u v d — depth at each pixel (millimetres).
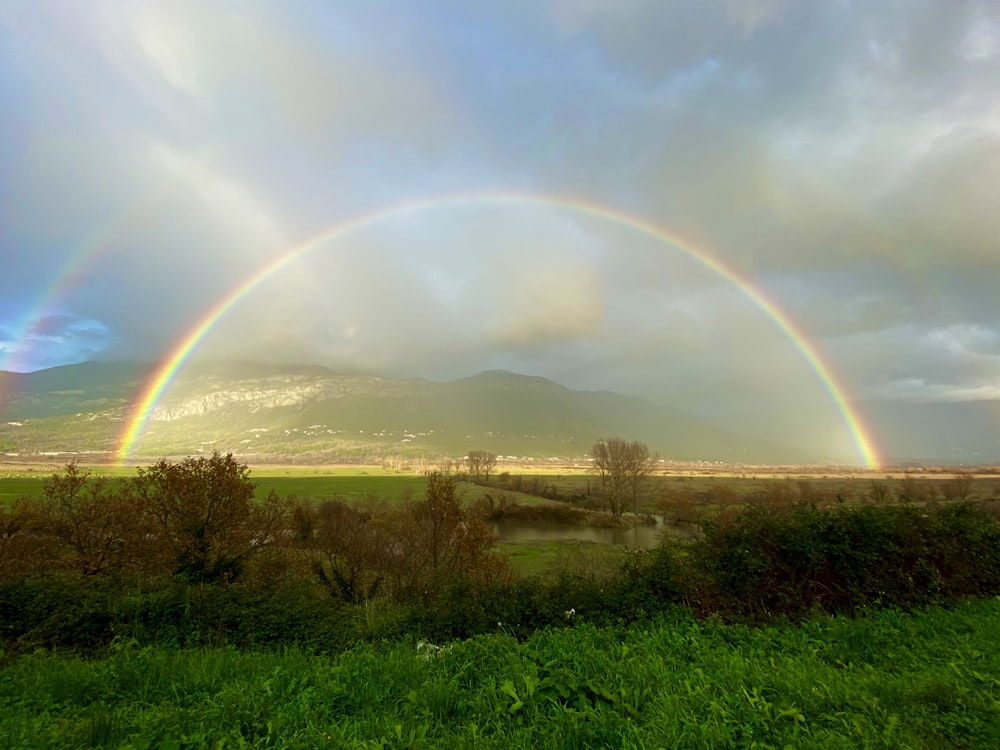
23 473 106375
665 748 5145
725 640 9328
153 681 8211
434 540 28547
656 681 6898
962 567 11570
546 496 96625
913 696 6320
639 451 88125
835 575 11297
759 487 100312
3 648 11031
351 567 23281
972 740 5414
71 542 21734
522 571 32406
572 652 8102
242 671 8594
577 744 5465
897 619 9867
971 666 7309
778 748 5211
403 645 10031
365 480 120000
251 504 23656
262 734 6039
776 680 6750
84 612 11852
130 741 5863
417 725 5961
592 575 13227
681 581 11664
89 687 7816
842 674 7156
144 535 22406
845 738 5262
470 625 11641
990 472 176125
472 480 123000
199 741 5555
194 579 19375
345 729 5957
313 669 8383
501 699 6590
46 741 6031
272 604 13164
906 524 11844
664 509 84438
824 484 120000
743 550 11617
